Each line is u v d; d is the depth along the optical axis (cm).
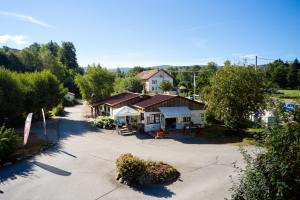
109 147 2716
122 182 1783
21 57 9762
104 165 2141
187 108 3644
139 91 8475
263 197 875
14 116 3547
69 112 5822
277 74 9438
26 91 3822
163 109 3519
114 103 4078
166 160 2270
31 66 9812
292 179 829
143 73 11262
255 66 3347
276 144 850
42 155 2406
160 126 3600
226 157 2347
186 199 1542
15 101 3478
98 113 4991
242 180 1011
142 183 1742
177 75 11988
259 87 3139
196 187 1708
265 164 878
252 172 928
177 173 1942
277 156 849
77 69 13800
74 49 14238
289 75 9338
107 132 3512
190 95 6775
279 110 935
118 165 1830
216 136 3259
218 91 3162
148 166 1902
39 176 1905
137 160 1816
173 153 2498
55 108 5256
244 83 3066
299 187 834
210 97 3253
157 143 2909
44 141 2873
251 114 3186
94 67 5834
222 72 3244
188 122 3759
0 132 2261
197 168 2066
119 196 1593
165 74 10262
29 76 4269
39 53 11150
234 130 3259
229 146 2756
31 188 1705
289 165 816
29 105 3959
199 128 3541
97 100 5294
